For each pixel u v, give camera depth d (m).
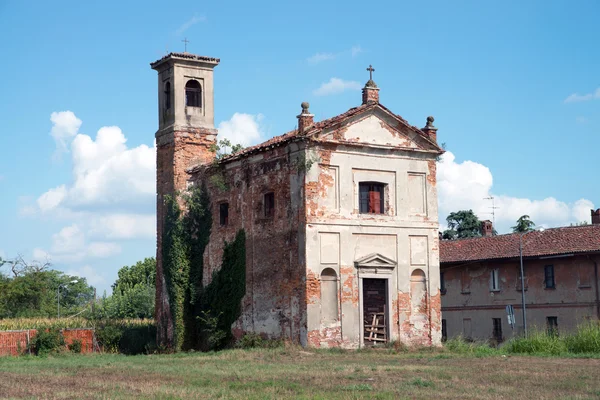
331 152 40.97
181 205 47.44
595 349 37.72
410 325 42.22
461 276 61.84
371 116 42.38
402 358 35.72
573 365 31.44
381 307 41.78
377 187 42.62
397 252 42.38
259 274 42.38
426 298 42.91
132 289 92.94
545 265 55.94
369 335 41.12
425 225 43.41
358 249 41.19
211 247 46.06
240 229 43.94
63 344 48.00
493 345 58.22
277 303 41.00
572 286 54.03
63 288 109.00
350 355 37.22
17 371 32.31
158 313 48.78
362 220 41.41
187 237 47.03
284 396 21.78
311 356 36.34
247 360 35.03
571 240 55.34
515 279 57.75
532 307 56.41
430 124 44.78
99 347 50.44
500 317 58.50
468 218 89.00
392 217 42.41
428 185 43.91
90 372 30.97
